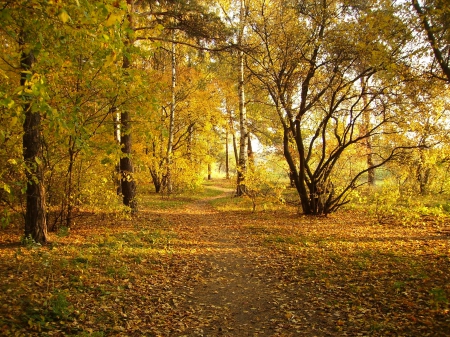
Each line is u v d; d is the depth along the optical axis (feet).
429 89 34.35
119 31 13.87
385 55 31.63
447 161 47.06
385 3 30.32
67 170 32.58
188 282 23.63
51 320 15.47
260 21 47.06
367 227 41.96
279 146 71.05
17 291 17.61
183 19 47.16
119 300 19.10
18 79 21.01
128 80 20.89
